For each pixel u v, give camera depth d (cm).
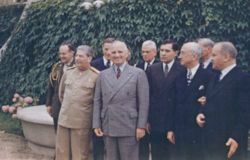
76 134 658
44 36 1175
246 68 1040
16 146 941
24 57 1223
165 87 638
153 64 663
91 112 659
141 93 617
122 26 1063
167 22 1041
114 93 616
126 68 624
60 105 730
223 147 565
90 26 1099
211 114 568
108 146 627
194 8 1041
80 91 656
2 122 1127
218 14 1030
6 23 1423
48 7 1177
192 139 613
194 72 620
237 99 558
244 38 1039
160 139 648
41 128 880
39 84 1170
